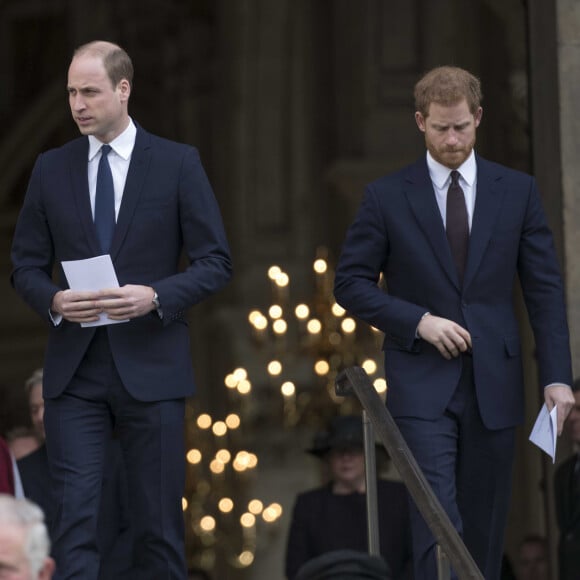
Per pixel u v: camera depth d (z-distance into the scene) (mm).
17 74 102312
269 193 80562
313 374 70438
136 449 20156
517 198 21453
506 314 21359
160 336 20188
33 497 25125
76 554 19703
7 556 12828
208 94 88000
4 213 102375
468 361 21078
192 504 68875
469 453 21234
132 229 20219
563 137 28281
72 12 100000
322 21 77375
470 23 61625
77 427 20062
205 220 20422
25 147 102562
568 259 28141
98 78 20125
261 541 72938
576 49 28359
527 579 35531
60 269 20703
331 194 78062
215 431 72062
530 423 48688
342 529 30156
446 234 21281
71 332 20125
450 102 20625
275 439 73250
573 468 27859
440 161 21219
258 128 80938
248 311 78625
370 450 21906
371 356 58906
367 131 65688
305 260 79875
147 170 20391
